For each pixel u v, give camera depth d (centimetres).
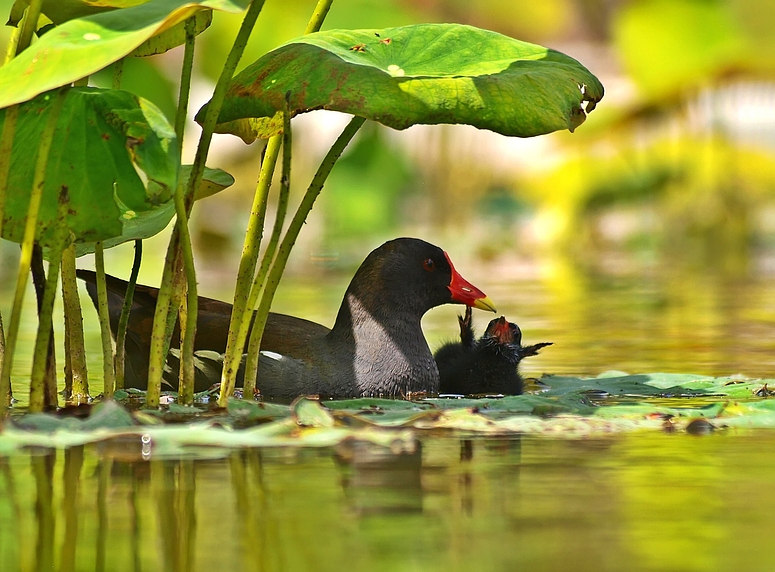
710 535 546
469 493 625
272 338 1118
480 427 812
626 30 2877
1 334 922
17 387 1102
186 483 646
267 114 873
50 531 557
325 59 862
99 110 816
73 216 827
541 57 939
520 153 3378
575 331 1580
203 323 1116
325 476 662
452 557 513
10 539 545
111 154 823
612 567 498
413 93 831
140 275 2333
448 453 730
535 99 860
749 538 541
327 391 1094
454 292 1172
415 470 681
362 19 2359
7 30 1884
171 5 759
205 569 502
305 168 2998
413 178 3189
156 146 771
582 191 3052
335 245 2883
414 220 3234
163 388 1103
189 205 879
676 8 2819
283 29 2303
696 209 3069
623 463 701
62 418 793
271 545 533
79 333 999
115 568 505
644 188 3052
